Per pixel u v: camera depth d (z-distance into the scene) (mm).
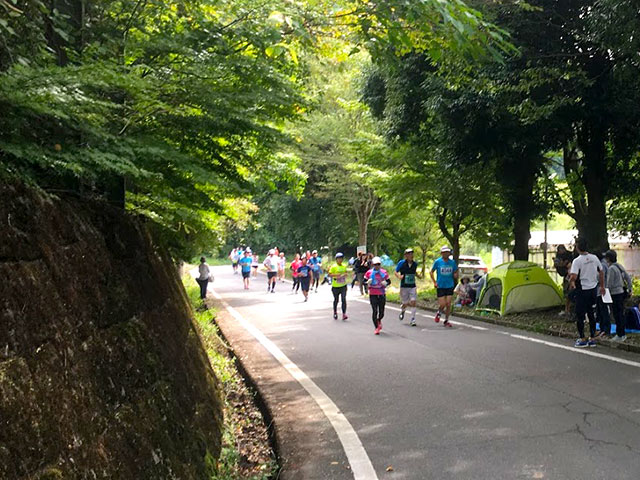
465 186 17266
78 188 3918
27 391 2330
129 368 3461
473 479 4203
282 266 35750
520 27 10820
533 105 10641
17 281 2523
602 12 9453
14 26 3268
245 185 5574
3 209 2572
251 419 6070
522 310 13367
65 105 2945
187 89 4367
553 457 4551
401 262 12805
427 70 13352
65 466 2400
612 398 6141
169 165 4828
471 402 6191
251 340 11023
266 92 4969
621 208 18078
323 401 6469
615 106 10984
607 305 9672
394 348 9688
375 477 4320
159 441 3445
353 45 5523
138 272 4230
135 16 4664
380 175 18438
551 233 29781
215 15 5020
